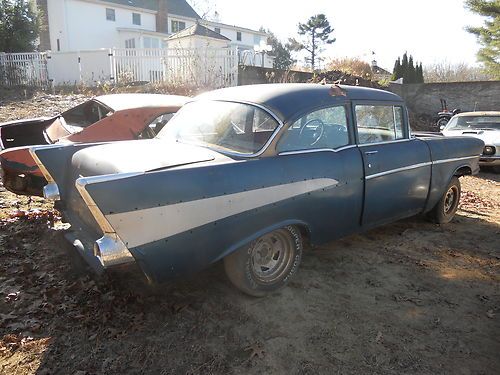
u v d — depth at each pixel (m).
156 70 15.89
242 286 3.39
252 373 2.68
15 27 19.48
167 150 3.36
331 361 2.80
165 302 3.41
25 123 5.99
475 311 3.47
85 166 3.29
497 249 4.84
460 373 2.72
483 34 29.19
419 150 4.85
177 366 2.72
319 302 3.53
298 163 3.53
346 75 19.02
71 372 2.62
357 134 4.17
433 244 4.93
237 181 3.13
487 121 10.96
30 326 3.02
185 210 2.89
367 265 4.28
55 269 3.85
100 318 3.14
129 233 2.71
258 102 3.66
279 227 3.40
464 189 8.16
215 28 36.62
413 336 3.10
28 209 5.33
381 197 4.34
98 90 14.61
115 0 31.25
